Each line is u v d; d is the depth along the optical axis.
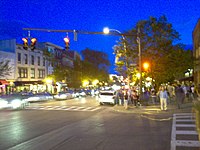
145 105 25.30
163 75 27.02
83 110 24.50
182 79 50.19
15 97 26.27
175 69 27.05
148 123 14.94
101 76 85.00
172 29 26.66
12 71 43.97
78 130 12.89
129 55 27.36
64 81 61.53
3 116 19.33
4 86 41.41
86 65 76.00
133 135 11.35
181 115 18.31
